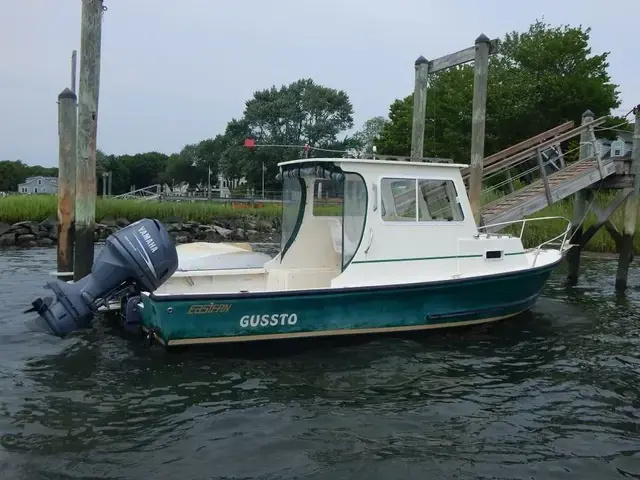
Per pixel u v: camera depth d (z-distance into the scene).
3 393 5.40
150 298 6.13
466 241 7.73
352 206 7.13
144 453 4.39
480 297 7.72
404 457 4.45
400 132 35.66
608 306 9.98
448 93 30.28
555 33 29.97
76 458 4.27
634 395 5.79
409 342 7.18
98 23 8.24
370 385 5.86
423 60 11.95
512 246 8.16
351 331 7.04
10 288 10.46
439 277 7.52
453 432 4.90
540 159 10.79
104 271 6.34
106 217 25.33
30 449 4.38
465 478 4.18
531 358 6.86
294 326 6.73
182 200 34.78
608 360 6.87
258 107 62.50
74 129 9.37
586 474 4.27
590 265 14.91
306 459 4.38
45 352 6.52
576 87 27.98
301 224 8.05
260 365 6.29
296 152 58.81
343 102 63.25
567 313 9.34
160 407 5.20
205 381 5.80
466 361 6.66
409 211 7.45
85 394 5.43
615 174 11.88
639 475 4.27
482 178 10.40
